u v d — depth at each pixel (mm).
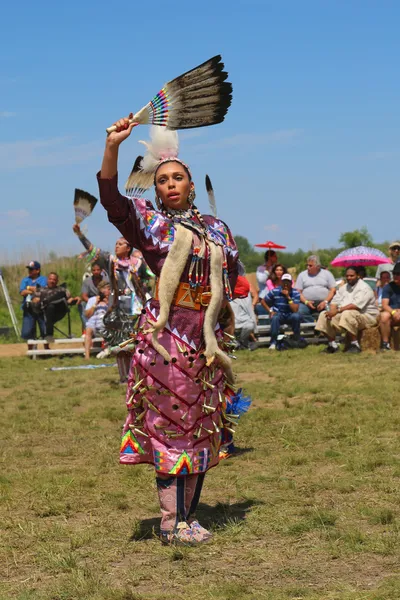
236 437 7539
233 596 3713
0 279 22625
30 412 9539
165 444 4629
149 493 5773
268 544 4527
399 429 7699
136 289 10383
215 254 4699
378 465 6309
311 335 17812
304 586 3840
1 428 8625
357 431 7609
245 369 13211
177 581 4004
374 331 15438
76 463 6859
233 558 4309
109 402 10203
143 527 4953
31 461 6980
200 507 5367
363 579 3920
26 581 4074
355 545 4383
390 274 18312
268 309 16938
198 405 4648
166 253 4672
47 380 12867
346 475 6047
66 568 4227
